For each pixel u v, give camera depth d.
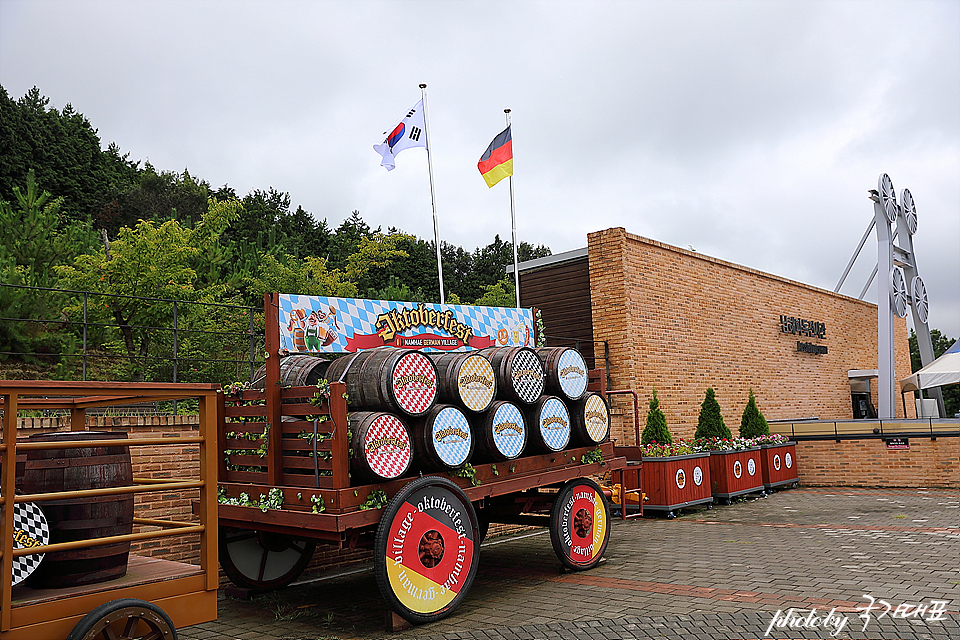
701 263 16.14
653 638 5.42
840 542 8.96
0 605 3.78
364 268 35.22
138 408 10.50
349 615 6.48
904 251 20.89
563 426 7.85
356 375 6.31
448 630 5.87
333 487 5.79
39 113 36.31
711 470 13.28
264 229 38.16
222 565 6.99
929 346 21.41
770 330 18.53
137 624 4.25
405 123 12.58
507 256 51.44
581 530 7.98
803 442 16.05
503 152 13.24
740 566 7.75
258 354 14.32
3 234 17.75
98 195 37.25
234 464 6.92
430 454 6.31
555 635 5.59
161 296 14.30
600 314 14.08
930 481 14.68
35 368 12.71
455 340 8.17
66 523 4.39
